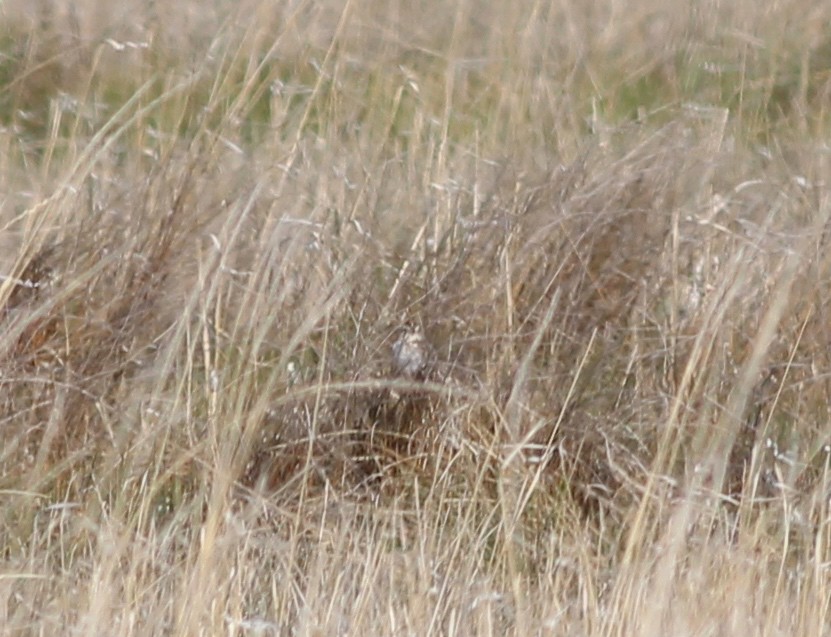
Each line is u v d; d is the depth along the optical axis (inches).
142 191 668.1
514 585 526.3
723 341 634.2
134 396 593.3
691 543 559.5
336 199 723.4
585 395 626.8
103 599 493.4
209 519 523.5
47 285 631.8
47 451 573.3
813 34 1135.0
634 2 1138.7
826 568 558.9
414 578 542.6
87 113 845.8
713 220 684.1
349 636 509.4
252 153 743.7
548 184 678.5
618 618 514.9
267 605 530.9
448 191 725.3
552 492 606.9
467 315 642.8
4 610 504.4
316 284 655.1
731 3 1156.5
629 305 649.6
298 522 553.3
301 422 614.2
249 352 621.6
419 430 623.8
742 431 625.6
